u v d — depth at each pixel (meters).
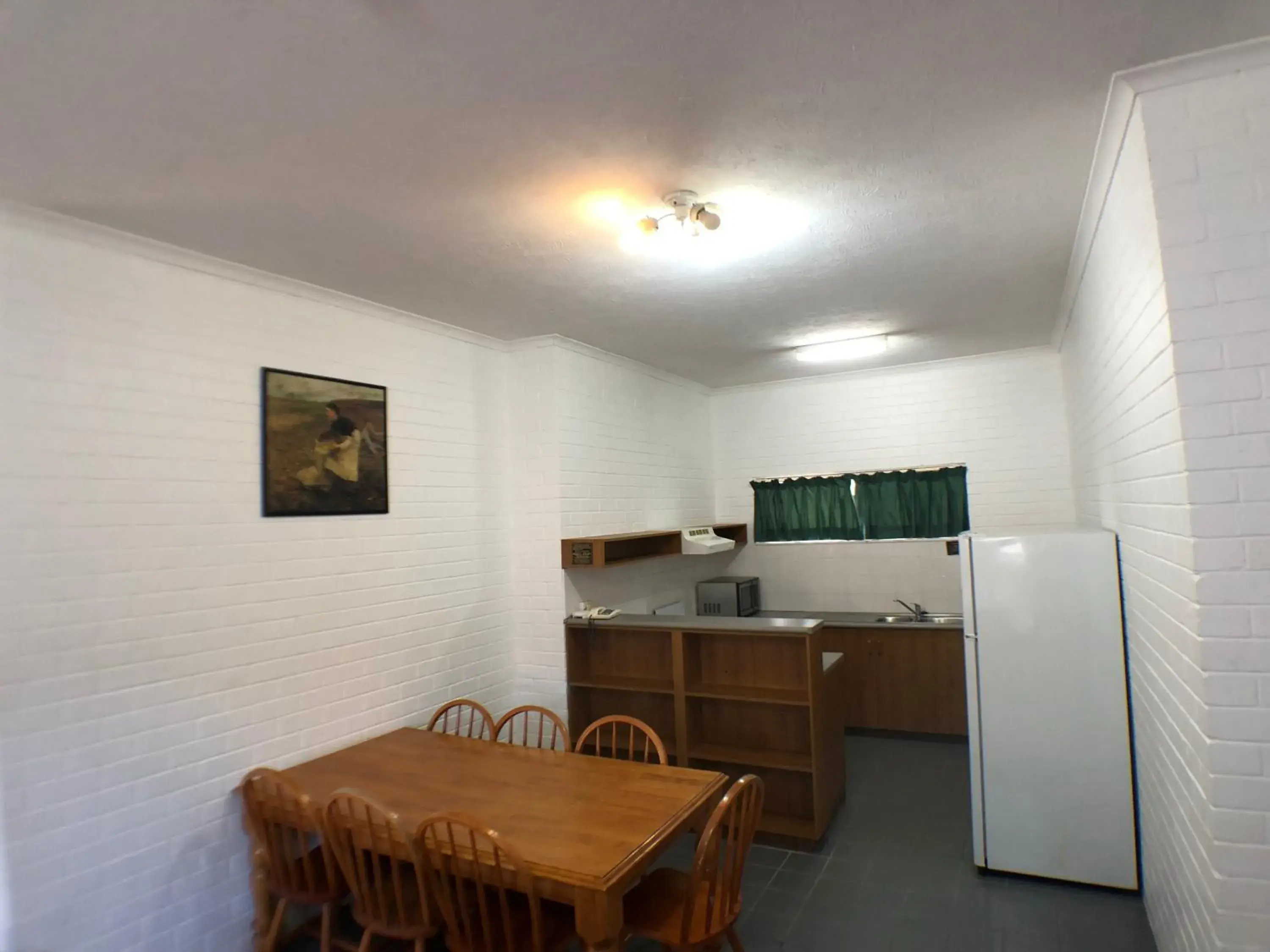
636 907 2.38
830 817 3.76
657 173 2.24
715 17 1.54
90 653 2.39
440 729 3.72
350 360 3.38
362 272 3.04
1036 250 3.05
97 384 2.47
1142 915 2.81
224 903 2.71
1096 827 3.01
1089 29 1.63
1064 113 1.98
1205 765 1.82
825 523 5.80
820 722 3.57
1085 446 3.91
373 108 1.83
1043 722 3.10
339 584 3.25
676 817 2.37
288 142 1.99
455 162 2.13
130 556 2.52
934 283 3.44
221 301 2.87
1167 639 2.17
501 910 2.38
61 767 2.30
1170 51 1.72
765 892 3.13
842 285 3.43
